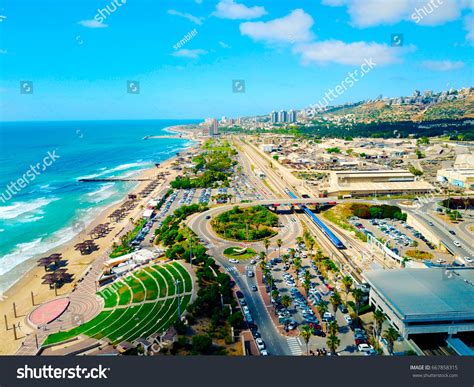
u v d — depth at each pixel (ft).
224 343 396.16
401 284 447.83
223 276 531.91
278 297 504.43
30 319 484.33
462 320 386.32
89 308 509.35
